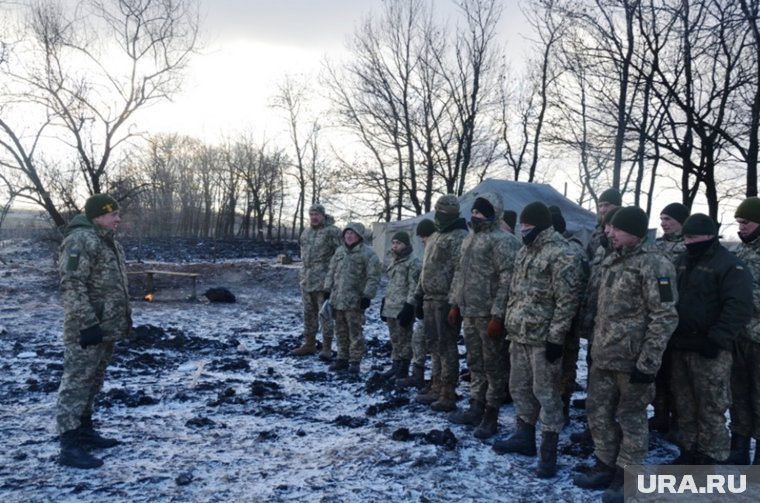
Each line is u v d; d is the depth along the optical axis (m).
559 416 4.35
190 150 58.84
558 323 4.19
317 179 51.00
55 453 4.60
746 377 4.61
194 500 3.84
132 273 20.91
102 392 6.46
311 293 9.19
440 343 5.91
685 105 12.02
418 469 4.39
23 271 21.27
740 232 4.75
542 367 4.36
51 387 6.55
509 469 4.45
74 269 4.31
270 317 13.96
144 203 36.66
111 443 4.81
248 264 25.28
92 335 4.31
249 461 4.57
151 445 4.87
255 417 5.82
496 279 5.12
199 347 9.59
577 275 4.20
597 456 4.15
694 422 4.47
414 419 5.68
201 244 42.94
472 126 30.06
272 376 7.70
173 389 6.81
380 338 11.31
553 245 4.34
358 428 5.50
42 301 14.71
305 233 9.30
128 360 8.21
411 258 7.64
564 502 3.92
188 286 19.42
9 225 33.94
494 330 4.88
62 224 17.78
